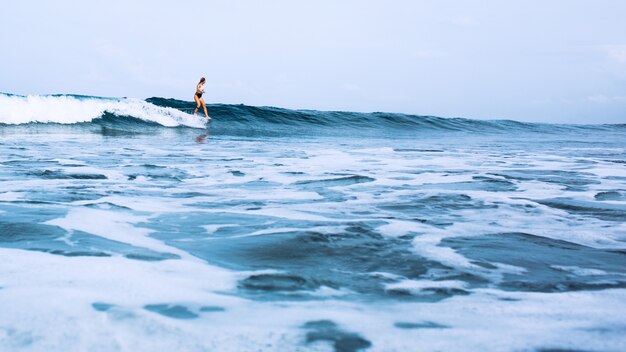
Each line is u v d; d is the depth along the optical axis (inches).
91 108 657.6
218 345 54.1
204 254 96.8
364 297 75.1
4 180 193.9
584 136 904.3
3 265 82.7
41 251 93.2
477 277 86.7
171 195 173.0
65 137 490.9
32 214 127.7
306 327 60.9
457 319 65.4
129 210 140.9
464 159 346.0
